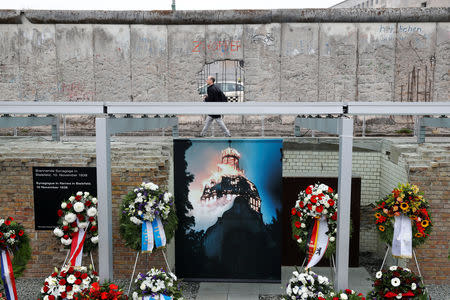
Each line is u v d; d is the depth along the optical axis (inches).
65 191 316.5
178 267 312.0
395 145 346.3
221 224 307.1
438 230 318.0
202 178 304.3
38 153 319.3
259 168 301.7
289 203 372.5
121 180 315.9
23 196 319.9
